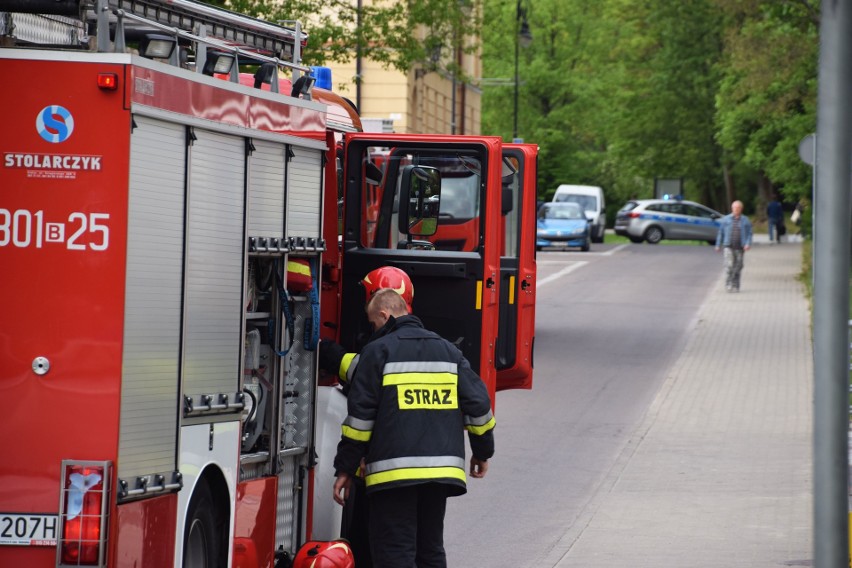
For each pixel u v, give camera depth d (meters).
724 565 15.29
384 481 11.54
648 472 21.09
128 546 9.26
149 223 9.38
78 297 9.09
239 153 10.77
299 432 12.45
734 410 27.22
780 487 19.86
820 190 7.24
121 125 9.09
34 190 9.12
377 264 15.46
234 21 12.39
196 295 10.07
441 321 15.48
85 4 9.94
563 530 17.17
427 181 14.66
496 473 21.00
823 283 7.23
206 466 10.37
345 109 17.80
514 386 19.61
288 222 11.71
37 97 9.12
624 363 34.56
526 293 19.22
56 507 9.09
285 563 12.33
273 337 11.76
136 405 9.29
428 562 11.95
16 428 9.14
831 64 7.20
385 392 11.66
